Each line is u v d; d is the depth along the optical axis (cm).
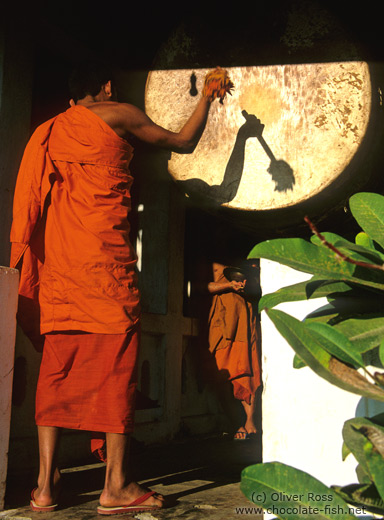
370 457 102
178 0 357
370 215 134
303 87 181
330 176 172
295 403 155
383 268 105
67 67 359
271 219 188
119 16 391
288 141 180
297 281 163
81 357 204
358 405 150
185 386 460
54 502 207
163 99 213
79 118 210
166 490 243
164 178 438
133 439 323
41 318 208
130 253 209
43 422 207
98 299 200
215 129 193
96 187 205
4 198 281
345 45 177
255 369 430
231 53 195
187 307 483
